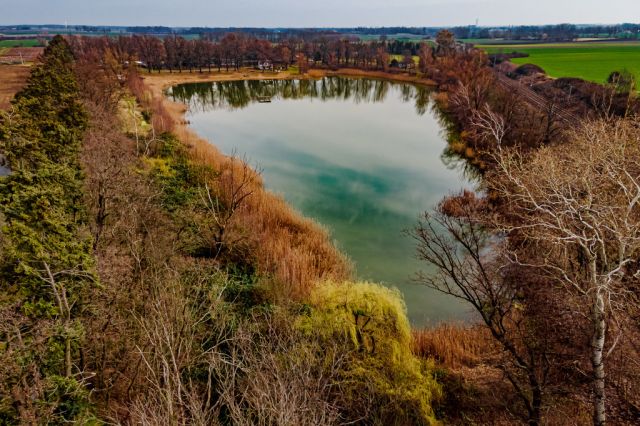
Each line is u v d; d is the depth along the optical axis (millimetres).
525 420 13180
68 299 11273
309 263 22281
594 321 10438
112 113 39156
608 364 14398
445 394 14992
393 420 12539
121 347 12531
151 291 13898
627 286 14086
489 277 16266
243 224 24266
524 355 15539
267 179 37719
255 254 22328
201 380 12875
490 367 16422
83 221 15820
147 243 17984
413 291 22172
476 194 33844
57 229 11711
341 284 16578
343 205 32750
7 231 10625
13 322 9648
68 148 19797
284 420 7793
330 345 13602
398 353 13758
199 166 32781
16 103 24219
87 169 20938
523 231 17594
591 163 13461
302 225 26516
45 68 31875
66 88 28812
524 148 35469
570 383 14383
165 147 36062
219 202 27906
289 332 13719
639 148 16953
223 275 19531
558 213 12375
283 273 20266
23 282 10461
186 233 22547
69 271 11039
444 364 16906
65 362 10797
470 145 45312
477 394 15094
